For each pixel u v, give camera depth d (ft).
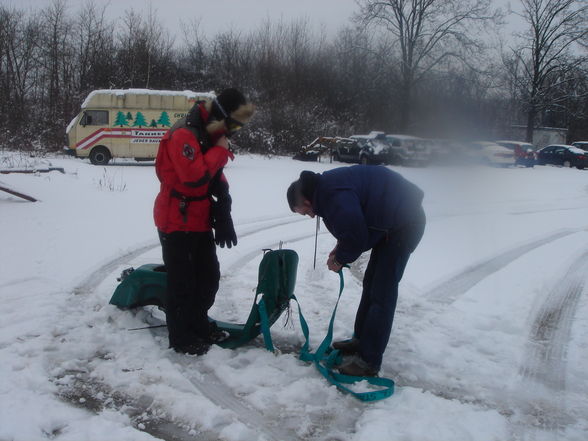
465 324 14.51
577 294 17.25
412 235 11.00
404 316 15.06
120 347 12.32
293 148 93.30
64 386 10.55
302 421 9.64
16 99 81.66
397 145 77.92
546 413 10.18
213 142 11.64
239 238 25.03
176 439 9.00
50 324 13.28
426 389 11.07
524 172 73.72
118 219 27.07
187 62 115.14
